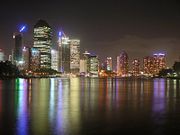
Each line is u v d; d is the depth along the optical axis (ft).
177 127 201.46
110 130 190.80
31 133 180.55
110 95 492.13
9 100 389.60
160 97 456.04
